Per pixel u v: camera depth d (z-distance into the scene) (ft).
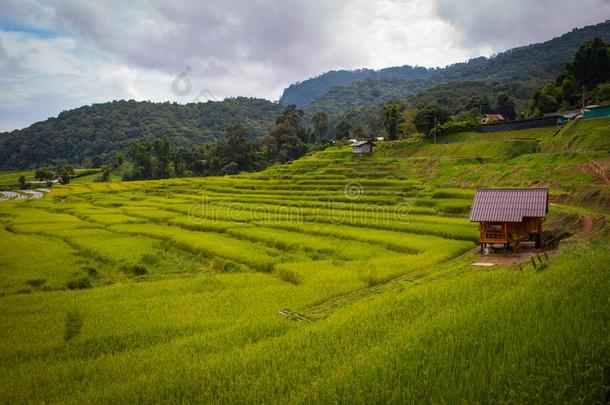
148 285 78.38
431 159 248.32
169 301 67.21
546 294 45.42
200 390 32.30
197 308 63.10
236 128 465.47
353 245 111.86
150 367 39.14
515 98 533.96
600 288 45.50
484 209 96.94
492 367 29.45
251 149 474.90
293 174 296.10
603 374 26.61
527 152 215.51
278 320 54.13
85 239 133.69
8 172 579.07
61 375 39.06
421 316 46.32
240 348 43.16
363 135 498.69
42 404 32.71
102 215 190.60
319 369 34.76
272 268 95.25
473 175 198.39
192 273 97.25
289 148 464.65
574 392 25.43
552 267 62.80
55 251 116.16
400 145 313.53
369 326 44.83
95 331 53.11
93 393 33.45
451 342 34.47
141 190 314.55
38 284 85.97
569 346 30.86
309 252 108.78
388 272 80.38
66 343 49.24
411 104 571.69
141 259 105.60
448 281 64.39
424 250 100.22
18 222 174.40
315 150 460.14
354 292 71.20
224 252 108.47
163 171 453.58
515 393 25.44
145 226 159.02
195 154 460.14
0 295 78.13
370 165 273.95
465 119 341.21
